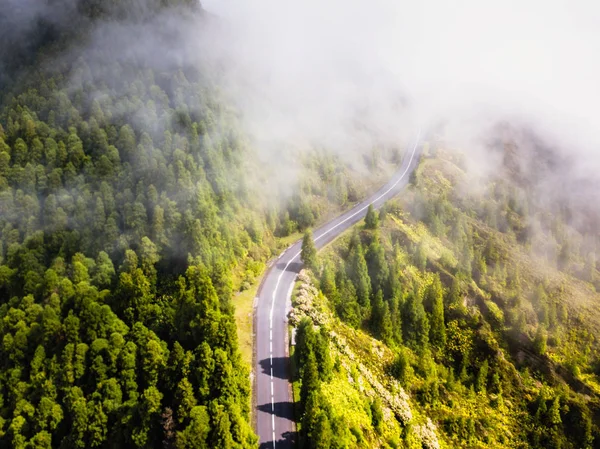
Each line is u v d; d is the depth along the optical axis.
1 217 94.75
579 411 102.00
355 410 71.50
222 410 59.59
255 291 95.56
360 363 85.62
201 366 63.66
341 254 114.75
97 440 64.81
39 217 95.19
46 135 106.00
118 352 70.38
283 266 105.94
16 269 89.38
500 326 114.88
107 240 89.81
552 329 123.38
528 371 109.81
